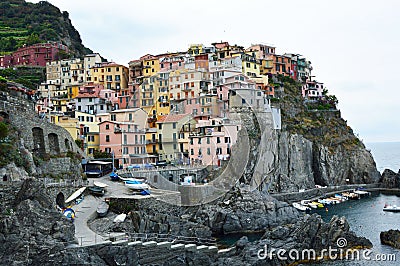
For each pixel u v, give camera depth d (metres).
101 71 142.75
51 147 70.75
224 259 55.75
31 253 42.28
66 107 118.88
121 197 64.50
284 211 88.94
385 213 103.19
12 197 48.03
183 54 145.88
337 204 118.50
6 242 42.06
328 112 161.50
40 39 187.50
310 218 65.94
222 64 124.75
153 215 63.91
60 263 42.84
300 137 139.25
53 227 45.56
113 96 128.50
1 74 144.88
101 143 95.69
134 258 47.91
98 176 81.06
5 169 51.88
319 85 178.62
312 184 139.00
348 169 150.75
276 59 168.50
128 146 95.00
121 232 54.22
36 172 60.47
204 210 80.88
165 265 50.72
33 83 145.12
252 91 110.31
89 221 56.56
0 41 183.25
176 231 64.38
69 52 178.25
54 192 59.38
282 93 151.50
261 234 79.19
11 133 59.31
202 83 103.38
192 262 52.81
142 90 102.56
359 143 160.88
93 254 45.41
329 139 150.50
